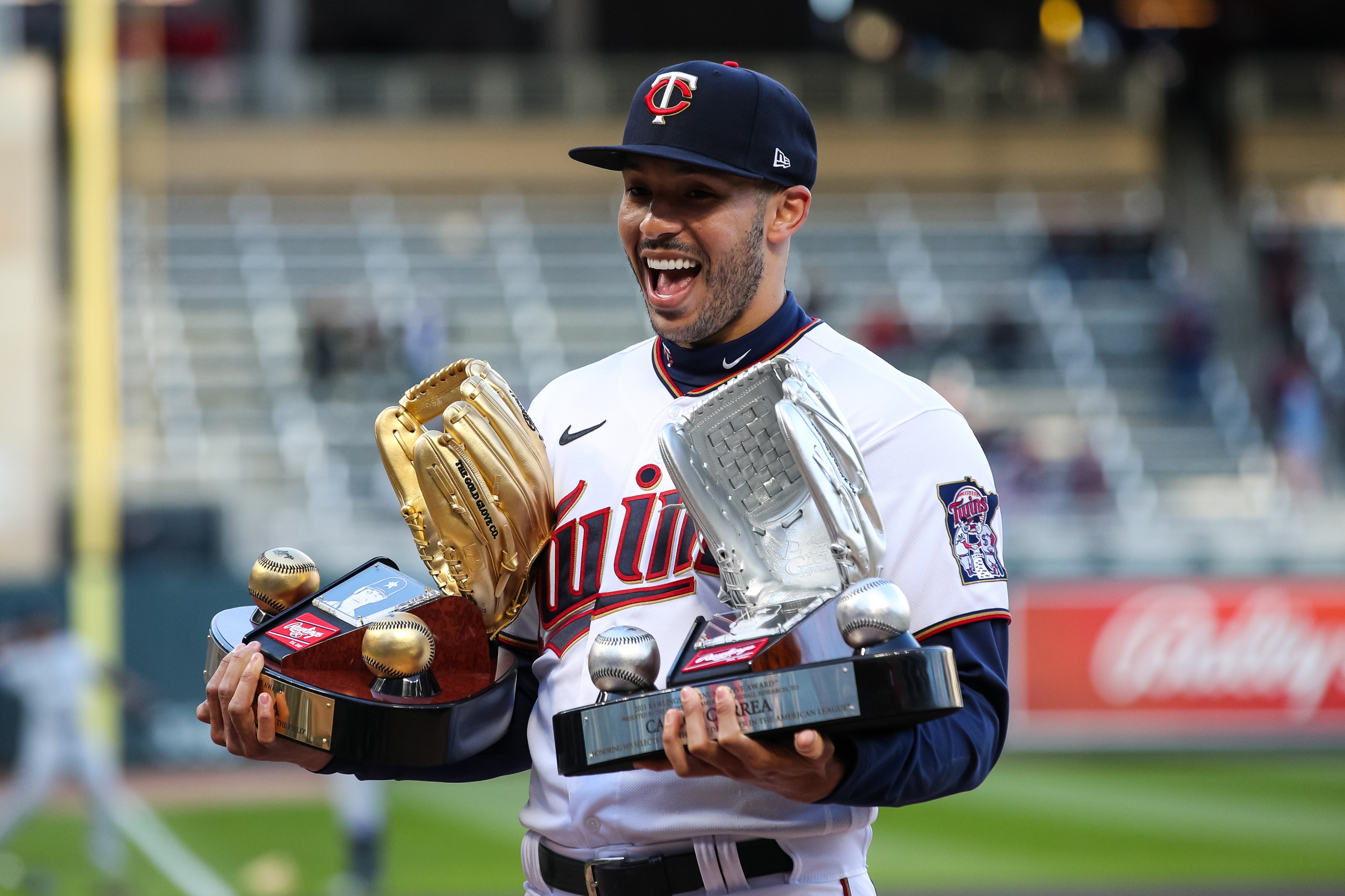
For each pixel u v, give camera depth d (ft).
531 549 23.59
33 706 100.37
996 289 223.92
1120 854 99.66
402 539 150.92
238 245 221.25
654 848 22.31
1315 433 188.55
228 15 259.19
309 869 96.78
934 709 18.16
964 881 91.09
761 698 18.39
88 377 183.32
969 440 22.98
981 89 245.04
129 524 149.59
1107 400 201.16
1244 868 94.79
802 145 23.08
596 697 22.66
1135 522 152.97
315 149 233.14
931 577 21.74
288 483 172.55
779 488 21.12
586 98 239.71
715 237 22.40
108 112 201.36
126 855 102.32
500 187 237.45
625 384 24.85
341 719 21.71
